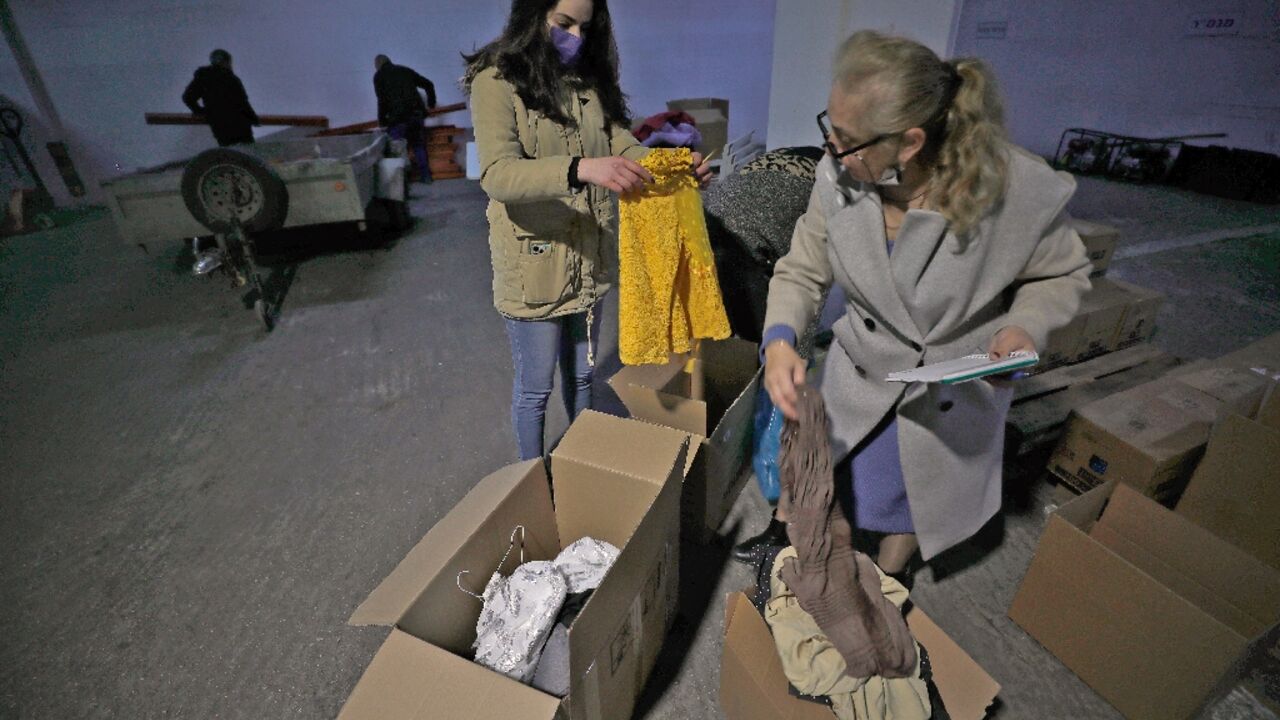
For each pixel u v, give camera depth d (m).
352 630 1.72
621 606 1.15
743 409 1.79
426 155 6.98
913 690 1.14
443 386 2.87
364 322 3.55
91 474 2.38
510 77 1.34
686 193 1.52
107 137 6.69
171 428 2.64
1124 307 2.40
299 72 7.22
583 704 1.11
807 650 1.16
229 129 5.43
